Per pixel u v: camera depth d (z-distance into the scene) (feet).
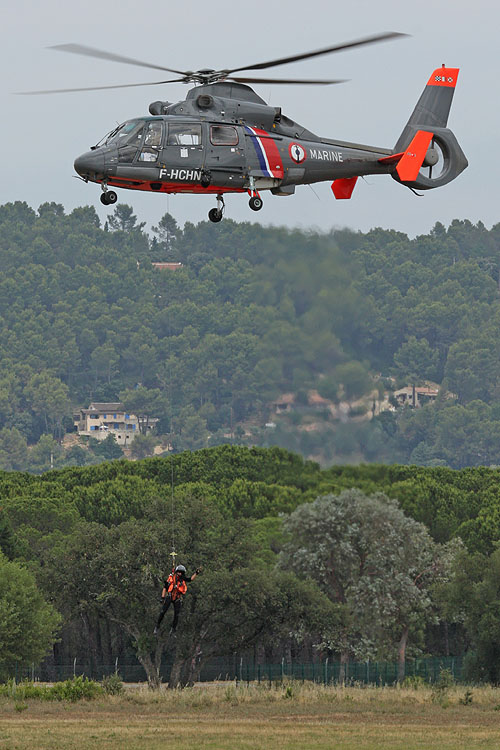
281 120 399.65
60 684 515.09
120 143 370.73
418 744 354.74
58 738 353.10
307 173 405.59
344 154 421.18
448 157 460.96
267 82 372.38
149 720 412.77
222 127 380.78
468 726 408.05
